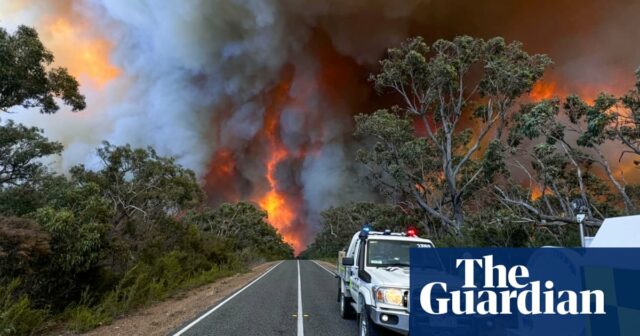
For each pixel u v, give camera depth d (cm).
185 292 1652
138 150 2881
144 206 2722
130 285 1296
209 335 795
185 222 2838
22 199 1641
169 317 1028
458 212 3070
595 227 1800
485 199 2877
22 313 841
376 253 789
